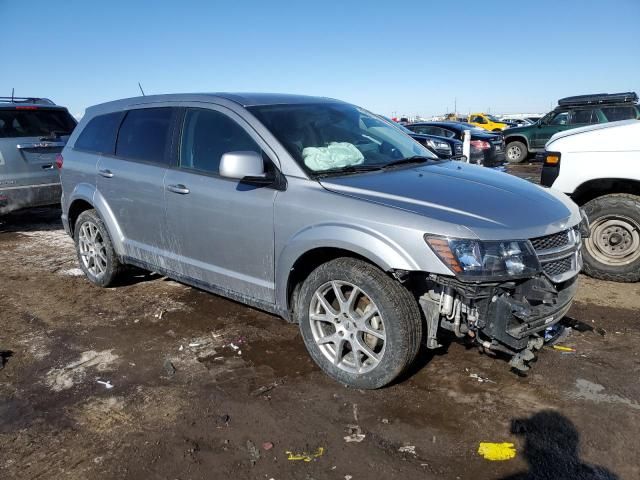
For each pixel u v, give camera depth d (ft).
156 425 9.71
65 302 16.12
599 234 16.26
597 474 8.10
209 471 8.46
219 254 12.63
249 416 9.88
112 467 8.64
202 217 12.71
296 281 11.54
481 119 106.93
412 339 9.76
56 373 11.81
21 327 14.39
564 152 16.87
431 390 10.51
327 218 10.27
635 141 15.60
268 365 11.80
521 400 10.08
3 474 8.56
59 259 20.99
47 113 26.32
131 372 11.73
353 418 9.70
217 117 12.90
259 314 14.62
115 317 14.82
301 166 11.18
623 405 9.81
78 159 16.79
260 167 10.96
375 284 9.76
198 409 10.17
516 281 9.37
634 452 8.55
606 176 16.02
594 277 16.60
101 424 9.82
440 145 36.81
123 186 14.92
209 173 12.69
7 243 24.00
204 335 13.44
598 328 13.08
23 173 24.63
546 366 11.28
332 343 10.99
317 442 9.07
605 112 52.01
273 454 8.80
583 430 9.12
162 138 14.15
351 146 12.57
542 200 10.88
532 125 57.41
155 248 14.48
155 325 14.17
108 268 16.38
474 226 9.18
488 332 9.29
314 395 10.50
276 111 12.65
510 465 8.34
